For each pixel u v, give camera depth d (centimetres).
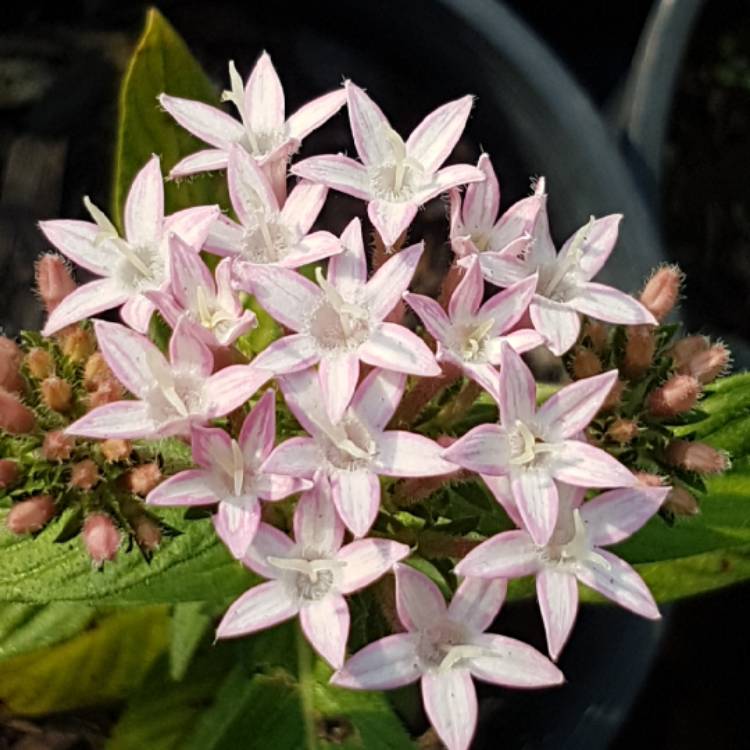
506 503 8
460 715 8
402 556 8
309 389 9
